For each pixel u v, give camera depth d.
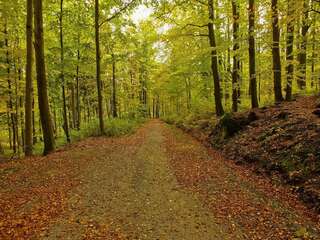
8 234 5.57
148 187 8.38
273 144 9.87
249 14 14.95
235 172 9.54
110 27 21.45
